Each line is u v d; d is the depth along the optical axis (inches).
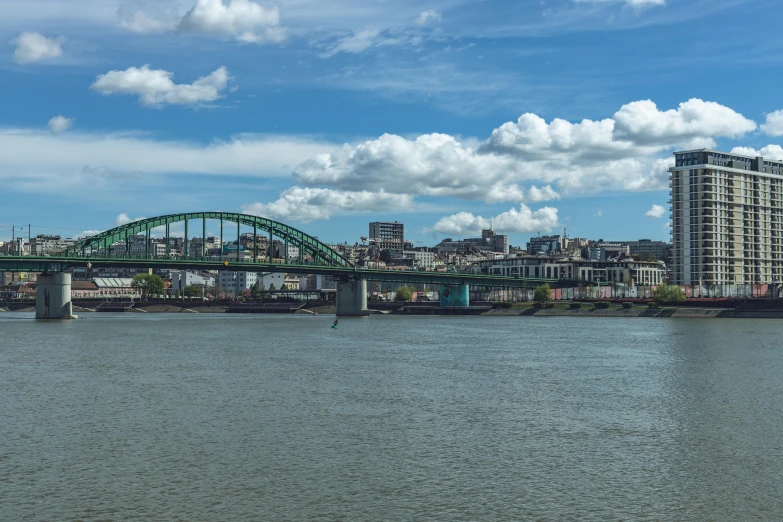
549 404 2851.9
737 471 1939.0
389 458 2050.9
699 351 4909.0
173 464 1989.4
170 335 6446.9
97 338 6018.7
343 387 3257.9
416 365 4101.9
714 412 2696.9
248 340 5905.5
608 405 2834.6
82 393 3088.1
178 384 3339.1
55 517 1612.9
